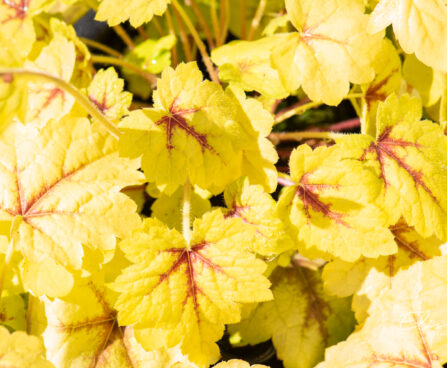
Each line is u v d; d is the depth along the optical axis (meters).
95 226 0.56
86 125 0.57
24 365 0.53
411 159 0.59
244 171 0.59
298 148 0.59
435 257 0.59
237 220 0.57
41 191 0.56
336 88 0.60
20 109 0.51
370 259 0.61
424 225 0.58
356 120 0.70
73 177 0.57
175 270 0.57
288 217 0.59
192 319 0.57
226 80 0.61
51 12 0.69
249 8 0.73
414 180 0.59
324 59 0.60
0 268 0.56
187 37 0.72
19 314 0.61
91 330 0.59
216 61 0.62
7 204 0.56
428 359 0.58
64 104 0.59
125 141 0.57
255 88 0.61
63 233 0.56
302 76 0.59
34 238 0.56
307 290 0.64
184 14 0.64
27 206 0.56
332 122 0.72
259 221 0.59
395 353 0.58
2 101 0.50
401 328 0.59
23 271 0.56
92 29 0.73
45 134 0.57
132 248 0.56
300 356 0.63
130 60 0.69
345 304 0.64
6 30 0.59
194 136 0.58
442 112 0.64
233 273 0.57
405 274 0.61
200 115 0.58
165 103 0.58
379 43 0.60
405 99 0.59
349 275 0.61
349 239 0.59
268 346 0.64
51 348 0.59
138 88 0.70
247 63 0.62
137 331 0.56
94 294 0.59
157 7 0.60
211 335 0.57
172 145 0.58
